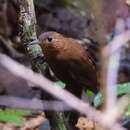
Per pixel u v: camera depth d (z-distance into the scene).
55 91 2.16
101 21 2.06
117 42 2.25
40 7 12.60
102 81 2.07
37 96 9.77
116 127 1.99
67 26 12.42
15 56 11.57
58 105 4.04
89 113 2.08
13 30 12.44
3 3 12.54
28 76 2.17
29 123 8.84
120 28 3.07
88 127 8.18
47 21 12.51
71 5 13.03
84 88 5.95
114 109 2.00
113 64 2.16
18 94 10.09
